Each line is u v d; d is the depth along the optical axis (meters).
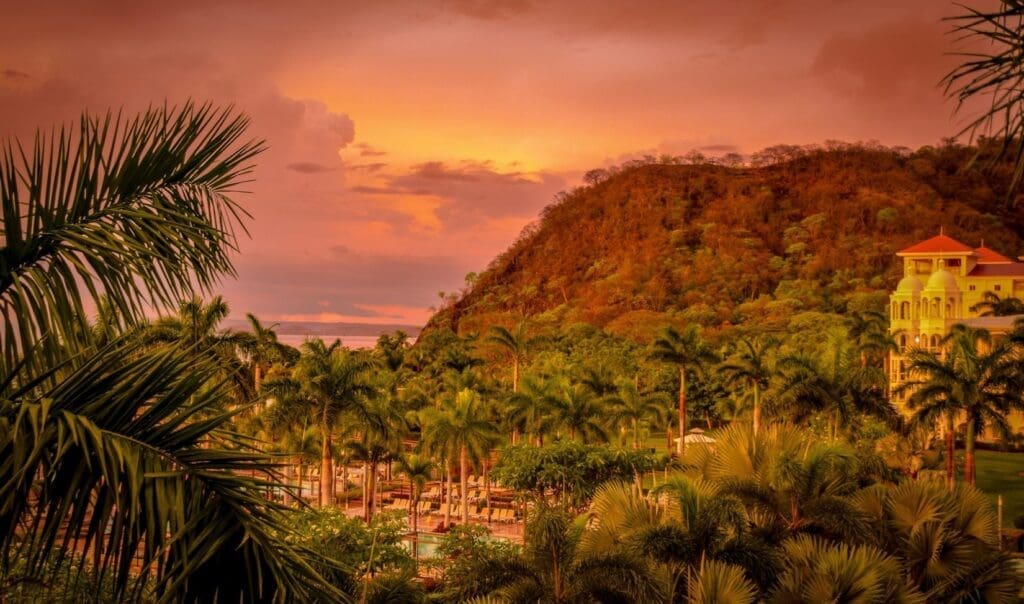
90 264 5.40
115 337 5.59
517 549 21.48
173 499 4.90
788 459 19.83
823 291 167.75
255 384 46.44
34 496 5.49
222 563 5.11
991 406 42.34
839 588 16.17
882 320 85.50
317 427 43.22
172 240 5.55
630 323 162.12
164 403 5.15
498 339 76.81
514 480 39.41
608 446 42.00
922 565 19.48
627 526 19.28
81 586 6.41
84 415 4.95
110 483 4.73
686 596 17.39
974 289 116.56
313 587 5.34
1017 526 39.84
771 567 17.67
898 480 27.72
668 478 18.27
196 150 6.03
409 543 38.84
